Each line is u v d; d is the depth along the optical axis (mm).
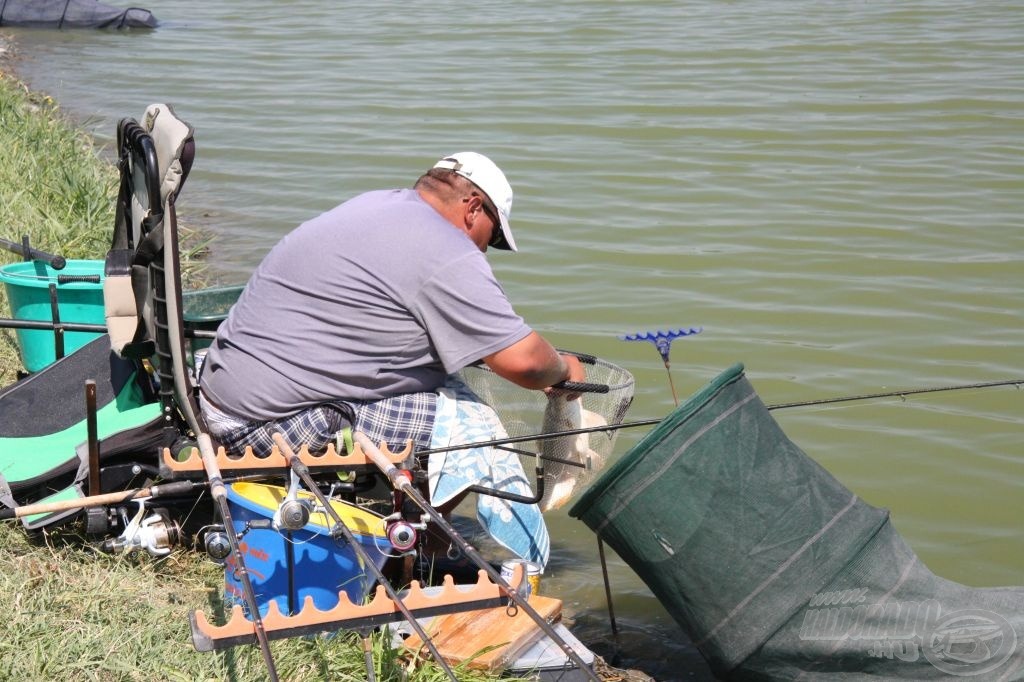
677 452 6133
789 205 16422
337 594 6129
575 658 4789
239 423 6496
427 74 25594
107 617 6004
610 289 13242
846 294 13156
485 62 26828
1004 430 10125
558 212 16016
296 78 25469
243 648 5848
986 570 8219
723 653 6387
